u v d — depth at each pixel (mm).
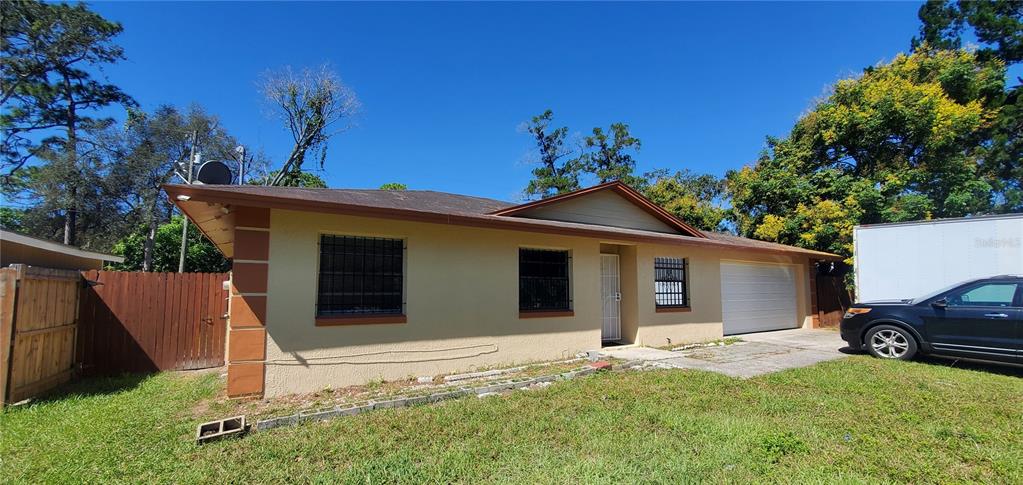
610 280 10875
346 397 6133
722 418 4918
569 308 9383
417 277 7402
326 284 6746
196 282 8922
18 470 3688
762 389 6227
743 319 13148
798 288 14891
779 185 18766
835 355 9148
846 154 19359
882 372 7301
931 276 9719
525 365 8344
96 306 8117
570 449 4133
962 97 19906
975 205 17719
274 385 6113
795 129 20781
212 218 6957
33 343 6262
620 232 9125
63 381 7223
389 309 7219
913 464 3734
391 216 6340
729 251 12117
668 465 3719
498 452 4059
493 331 8156
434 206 8359
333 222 6715
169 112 28516
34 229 26297
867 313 8953
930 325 8055
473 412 5227
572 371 7492
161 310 8633
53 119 28859
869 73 21219
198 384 7090
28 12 26359
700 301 11664
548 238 9062
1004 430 4543
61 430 4680
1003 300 7496
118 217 26469
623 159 33250
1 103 27078
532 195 33969
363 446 4203
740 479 3488
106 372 8117
